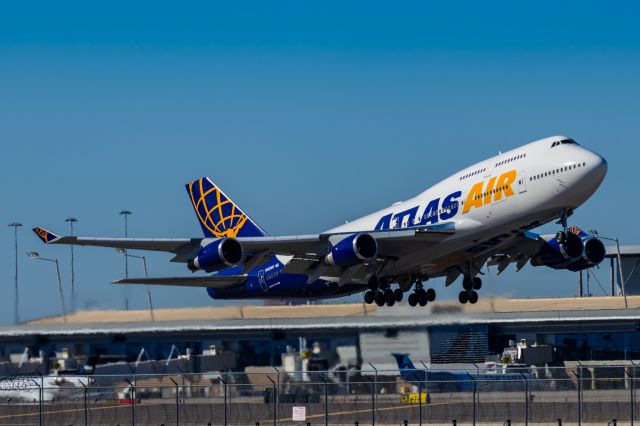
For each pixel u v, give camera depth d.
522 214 131.62
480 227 136.00
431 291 157.38
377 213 157.38
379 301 157.75
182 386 122.88
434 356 165.12
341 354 165.62
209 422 127.25
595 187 127.25
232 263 137.38
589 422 123.31
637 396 132.62
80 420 129.75
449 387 138.12
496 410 129.00
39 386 136.25
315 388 142.62
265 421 126.50
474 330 166.00
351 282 159.75
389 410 131.12
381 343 164.38
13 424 127.31
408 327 164.62
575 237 147.00
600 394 132.38
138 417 130.75
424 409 130.00
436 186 146.25
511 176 132.50
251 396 138.38
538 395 134.25
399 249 145.12
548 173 128.50
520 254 152.00
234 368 164.62
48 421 129.50
